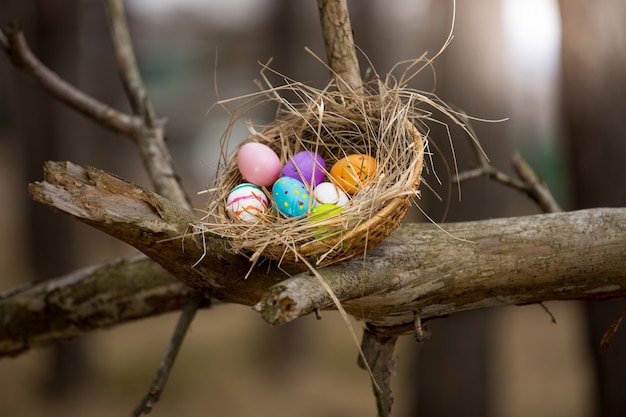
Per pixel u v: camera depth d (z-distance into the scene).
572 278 1.41
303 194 1.46
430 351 3.48
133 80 1.73
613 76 1.81
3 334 1.73
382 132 1.45
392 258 1.38
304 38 5.00
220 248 1.37
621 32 1.79
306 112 1.50
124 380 4.66
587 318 1.96
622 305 1.86
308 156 1.52
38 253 4.84
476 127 3.29
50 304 1.69
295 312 1.24
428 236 1.40
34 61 1.71
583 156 1.87
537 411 4.07
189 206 1.67
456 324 3.42
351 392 4.62
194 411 4.29
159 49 7.92
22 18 4.86
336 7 1.48
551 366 4.63
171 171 1.69
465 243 1.40
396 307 1.40
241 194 1.46
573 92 1.87
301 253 1.32
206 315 5.74
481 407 3.44
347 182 1.47
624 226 1.40
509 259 1.40
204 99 8.07
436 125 3.20
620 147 1.82
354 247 1.33
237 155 1.53
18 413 4.32
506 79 3.36
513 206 6.42
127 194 1.32
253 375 4.80
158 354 4.98
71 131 4.91
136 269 1.65
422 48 5.55
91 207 1.31
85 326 1.70
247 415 4.29
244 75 7.94
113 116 1.73
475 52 3.25
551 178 5.77
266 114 5.16
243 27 7.79
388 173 1.40
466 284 1.40
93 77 6.48
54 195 1.30
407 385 4.36
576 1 1.83
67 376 4.52
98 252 6.23
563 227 1.41
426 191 3.45
